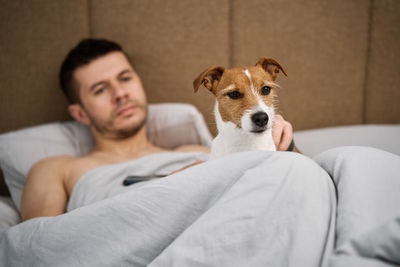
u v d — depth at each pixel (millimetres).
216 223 532
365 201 490
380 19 1766
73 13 1733
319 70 1832
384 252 409
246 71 870
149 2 1758
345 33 1794
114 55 1442
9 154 1375
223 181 611
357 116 1904
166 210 606
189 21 1790
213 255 515
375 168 551
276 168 572
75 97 1446
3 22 1682
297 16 1776
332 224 508
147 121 1688
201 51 1821
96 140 1511
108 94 1394
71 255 604
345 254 428
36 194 1049
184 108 1682
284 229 507
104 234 607
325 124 1900
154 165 1115
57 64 1748
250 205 539
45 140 1471
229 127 834
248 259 503
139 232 601
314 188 538
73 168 1188
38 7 1699
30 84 1748
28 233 664
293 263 468
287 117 1871
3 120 1756
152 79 1845
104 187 968
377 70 1834
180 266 507
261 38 1800
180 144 1677
